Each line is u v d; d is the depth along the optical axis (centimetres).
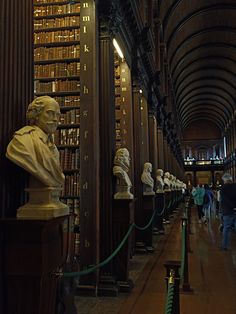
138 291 491
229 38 2616
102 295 461
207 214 1458
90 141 477
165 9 1694
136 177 794
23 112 252
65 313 260
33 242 217
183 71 3172
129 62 753
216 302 452
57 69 555
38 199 228
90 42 490
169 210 1533
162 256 754
